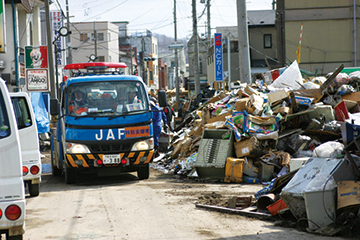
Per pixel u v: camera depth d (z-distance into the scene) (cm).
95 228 625
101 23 6944
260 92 1334
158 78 10300
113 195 888
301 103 1116
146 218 679
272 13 4241
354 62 3491
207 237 564
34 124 897
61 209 767
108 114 1034
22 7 2644
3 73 2498
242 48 1606
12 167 455
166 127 1659
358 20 3478
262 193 721
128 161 1037
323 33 3519
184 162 1174
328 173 598
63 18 3738
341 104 929
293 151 1051
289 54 3550
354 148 604
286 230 592
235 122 1074
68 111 1033
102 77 1086
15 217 450
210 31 5744
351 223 557
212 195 850
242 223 637
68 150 1016
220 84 3484
